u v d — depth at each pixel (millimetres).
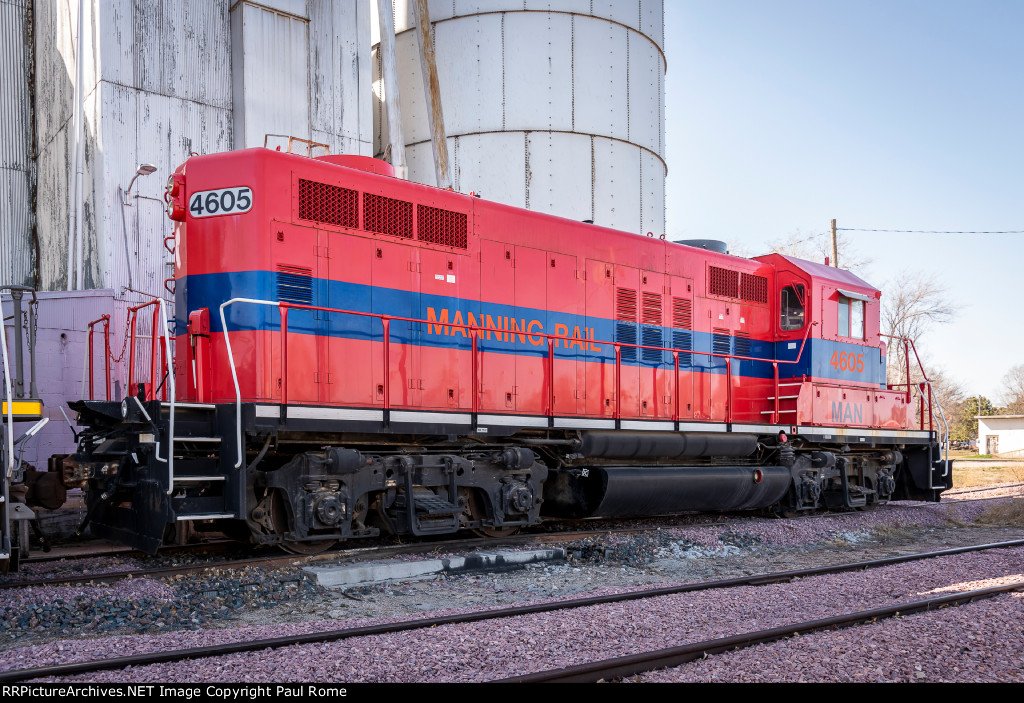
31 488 8367
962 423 70188
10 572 7406
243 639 5281
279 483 7645
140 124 13781
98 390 11969
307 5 15859
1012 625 5672
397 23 20359
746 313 12656
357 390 8344
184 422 7375
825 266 13883
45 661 4773
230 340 7816
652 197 21625
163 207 13969
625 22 20734
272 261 7859
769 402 12805
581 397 10297
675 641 5250
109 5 13469
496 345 9523
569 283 10344
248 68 14930
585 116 19969
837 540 11234
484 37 19703
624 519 12297
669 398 11312
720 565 9211
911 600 6789
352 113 16547
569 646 5145
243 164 7949
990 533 12328
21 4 16578
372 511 8805
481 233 9562
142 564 7941
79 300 11938
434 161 17906
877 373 14188
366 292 8492
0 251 15969
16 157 16344
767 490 11930
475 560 8258
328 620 6051
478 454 9195
